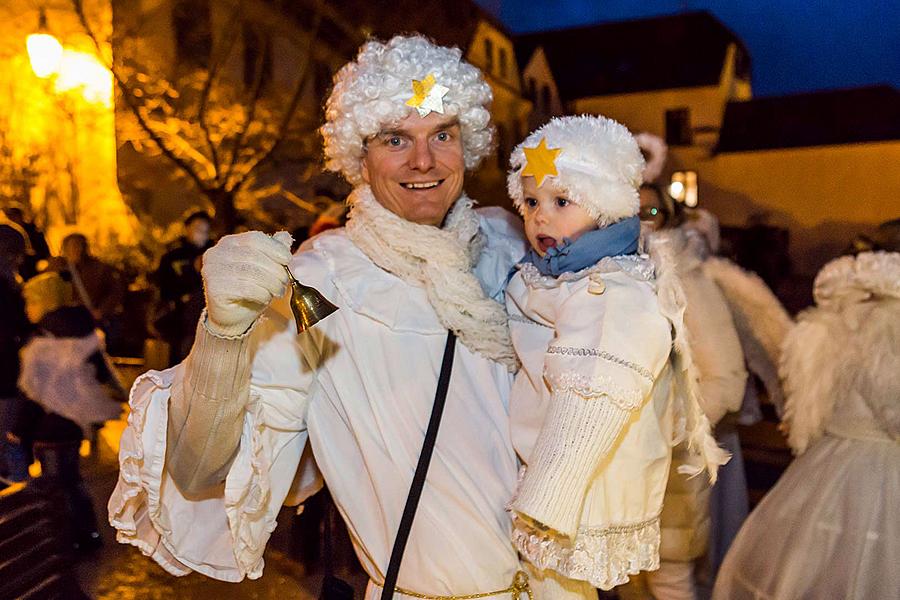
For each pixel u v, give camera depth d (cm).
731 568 361
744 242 2334
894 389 327
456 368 194
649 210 375
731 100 3103
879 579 322
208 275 160
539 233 193
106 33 1348
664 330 174
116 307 936
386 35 1814
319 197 852
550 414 167
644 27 3250
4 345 527
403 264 196
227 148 1534
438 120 197
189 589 461
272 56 1661
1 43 1251
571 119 196
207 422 172
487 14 2562
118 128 1397
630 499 179
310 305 164
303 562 470
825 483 342
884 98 2948
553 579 187
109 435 750
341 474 194
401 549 181
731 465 423
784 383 372
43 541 395
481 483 185
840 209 2881
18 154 1280
